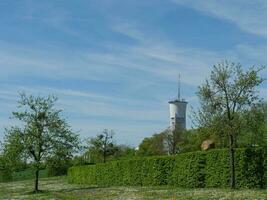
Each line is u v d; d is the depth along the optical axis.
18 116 62.16
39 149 62.00
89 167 74.38
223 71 43.97
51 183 82.38
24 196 54.59
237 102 43.25
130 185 60.94
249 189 41.84
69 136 63.56
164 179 54.72
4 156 62.62
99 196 46.50
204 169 48.47
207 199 35.31
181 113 137.38
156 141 116.69
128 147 129.25
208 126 43.91
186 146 97.38
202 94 44.16
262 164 43.16
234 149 44.47
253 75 43.22
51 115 63.25
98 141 104.38
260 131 47.94
